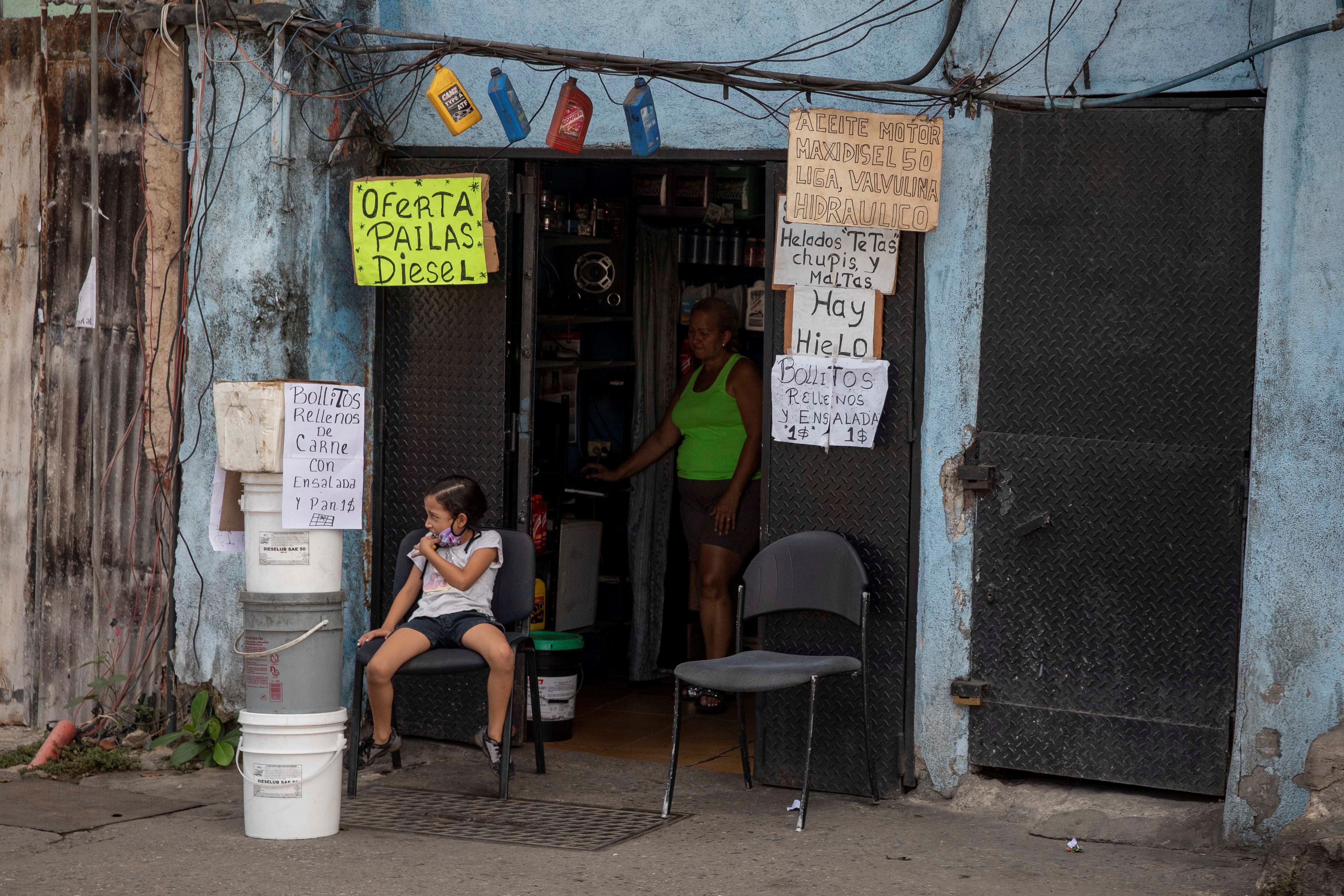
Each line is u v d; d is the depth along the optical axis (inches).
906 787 196.1
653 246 285.0
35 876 155.9
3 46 229.0
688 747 230.5
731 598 248.1
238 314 208.7
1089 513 185.3
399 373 221.0
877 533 196.1
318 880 155.6
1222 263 178.1
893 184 186.7
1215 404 179.2
